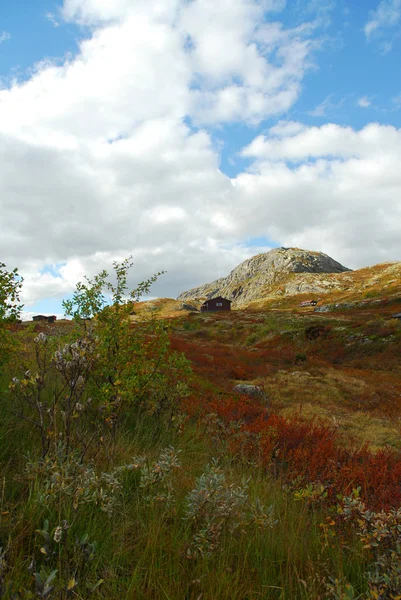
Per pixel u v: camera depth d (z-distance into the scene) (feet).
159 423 20.76
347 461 20.70
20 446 11.98
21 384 10.89
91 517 9.03
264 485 14.80
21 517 7.80
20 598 5.09
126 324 20.24
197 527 9.17
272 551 9.14
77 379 11.03
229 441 20.70
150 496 10.45
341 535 10.64
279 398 49.03
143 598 6.98
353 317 167.22
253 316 219.00
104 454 13.14
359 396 56.59
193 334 171.12
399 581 7.83
